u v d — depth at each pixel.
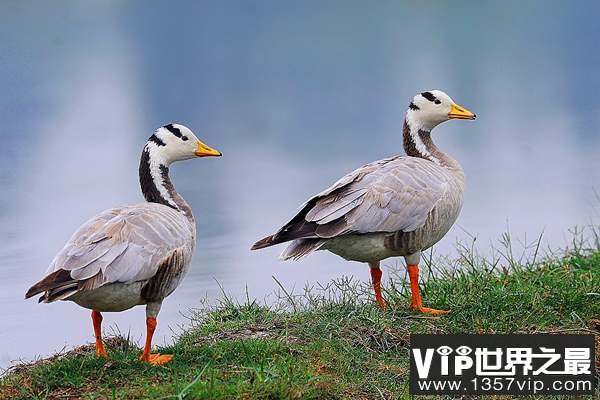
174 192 11.37
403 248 11.79
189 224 10.63
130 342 11.82
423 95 13.02
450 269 14.27
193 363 10.02
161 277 9.90
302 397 9.02
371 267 12.17
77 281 9.33
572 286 12.41
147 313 10.09
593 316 11.75
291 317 11.60
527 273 13.39
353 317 11.26
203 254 18.08
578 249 15.45
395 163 12.14
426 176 11.97
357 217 11.48
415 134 13.04
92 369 9.68
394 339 10.87
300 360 9.91
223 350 10.23
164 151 11.36
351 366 10.14
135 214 10.09
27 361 12.14
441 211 11.98
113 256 9.55
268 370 9.36
